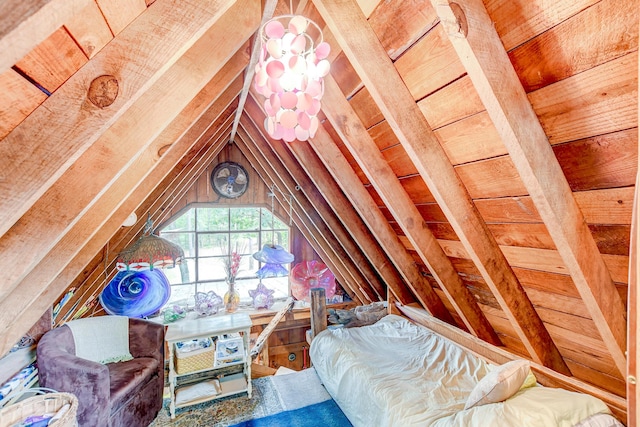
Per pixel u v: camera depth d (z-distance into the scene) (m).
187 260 5.03
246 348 2.87
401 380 2.16
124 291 3.49
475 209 1.67
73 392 1.86
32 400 1.45
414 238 2.17
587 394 1.88
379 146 1.87
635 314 0.68
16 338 1.68
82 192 0.99
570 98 0.97
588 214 1.22
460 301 2.46
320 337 3.00
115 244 2.79
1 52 0.45
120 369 2.38
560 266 1.58
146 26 0.73
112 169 1.04
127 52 0.72
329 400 2.80
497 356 2.46
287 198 4.20
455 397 1.97
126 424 2.18
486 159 1.38
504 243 1.74
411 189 1.97
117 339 2.59
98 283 2.96
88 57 0.69
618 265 1.31
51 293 1.74
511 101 1.02
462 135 1.37
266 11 1.13
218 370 2.92
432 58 1.17
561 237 1.24
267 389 2.96
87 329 2.50
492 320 2.54
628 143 0.95
